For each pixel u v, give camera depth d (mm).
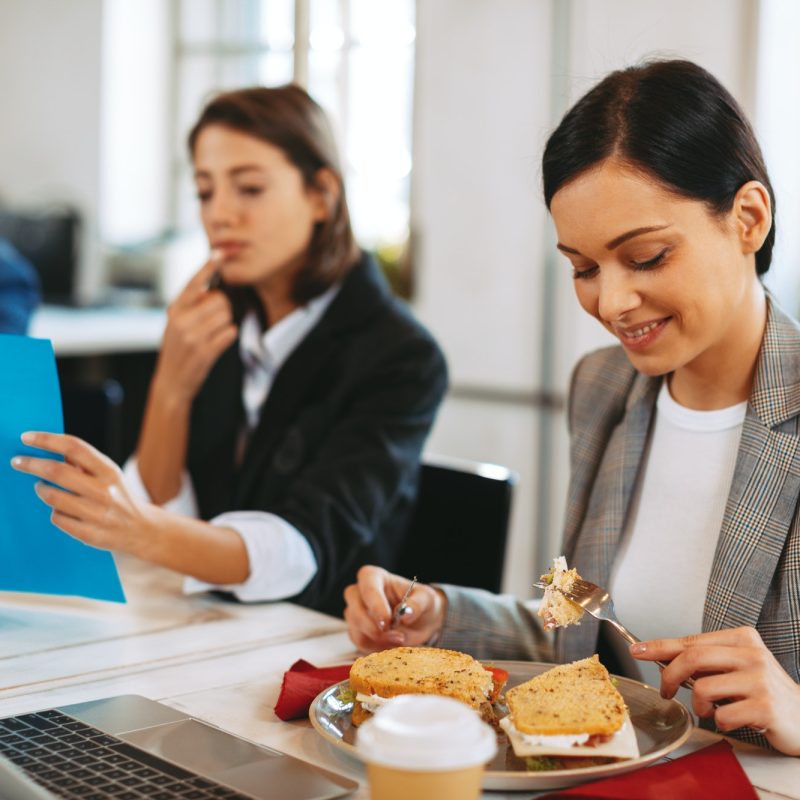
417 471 1820
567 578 1024
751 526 1084
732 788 782
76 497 1229
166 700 1004
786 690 880
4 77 5363
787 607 1063
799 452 1080
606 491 1273
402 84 3920
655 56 1216
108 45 4887
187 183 5062
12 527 1257
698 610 1190
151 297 4797
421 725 633
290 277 1841
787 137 2701
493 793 799
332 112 4086
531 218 3201
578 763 816
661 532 1230
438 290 3484
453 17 3355
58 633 1226
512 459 3314
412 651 972
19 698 1003
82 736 878
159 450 1780
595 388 1352
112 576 1252
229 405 1864
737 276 1024
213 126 1775
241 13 4855
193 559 1334
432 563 1825
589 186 982
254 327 1885
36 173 5234
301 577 1457
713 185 979
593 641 1235
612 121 980
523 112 3178
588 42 2971
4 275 2547
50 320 3793
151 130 5059
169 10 5008
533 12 3119
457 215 3410
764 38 2627
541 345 3207
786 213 2699
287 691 954
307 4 4078
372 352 1799
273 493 1778
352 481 1647
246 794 761
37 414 1185
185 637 1220
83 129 5008
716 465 1203
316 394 1815
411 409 1771
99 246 4973
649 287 996
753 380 1175
